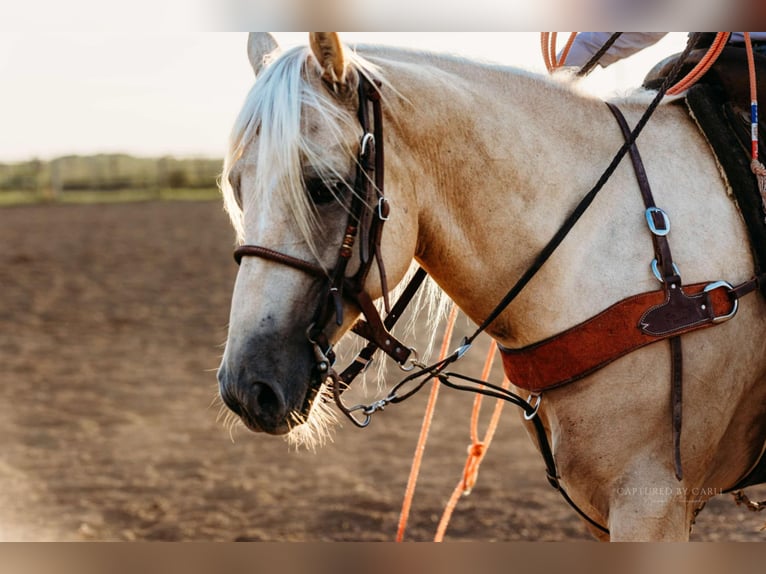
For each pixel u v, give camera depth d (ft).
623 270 6.78
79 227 55.52
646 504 6.68
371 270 6.47
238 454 18.03
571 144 7.06
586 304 6.79
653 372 6.68
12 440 18.83
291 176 6.07
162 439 18.99
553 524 13.89
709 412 6.81
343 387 6.89
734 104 7.32
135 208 70.33
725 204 7.03
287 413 6.21
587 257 6.84
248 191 6.29
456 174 6.81
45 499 15.35
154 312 31.83
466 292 7.09
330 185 6.21
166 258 43.29
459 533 13.56
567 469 6.96
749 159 7.08
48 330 29.19
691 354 6.72
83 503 15.16
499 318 7.08
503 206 6.87
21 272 39.32
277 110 6.15
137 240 49.39
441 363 7.01
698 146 7.22
